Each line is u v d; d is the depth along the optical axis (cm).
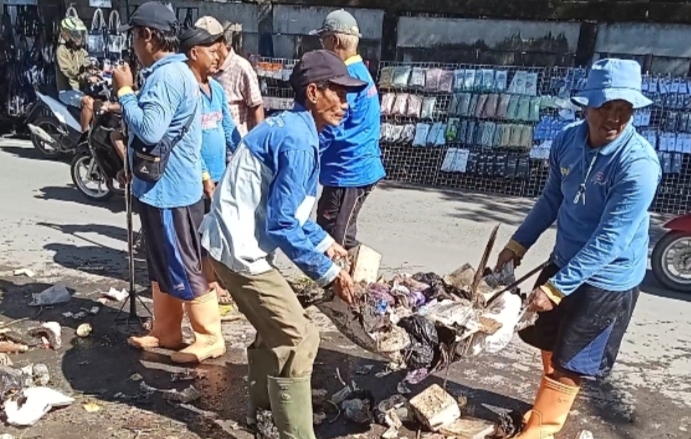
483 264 342
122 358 418
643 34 887
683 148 841
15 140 1116
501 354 440
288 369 313
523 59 939
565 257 328
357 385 397
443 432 350
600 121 294
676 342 472
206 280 408
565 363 323
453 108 928
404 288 347
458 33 959
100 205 756
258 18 1060
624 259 311
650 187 291
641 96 286
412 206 817
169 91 366
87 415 358
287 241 293
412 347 320
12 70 1140
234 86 534
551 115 899
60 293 497
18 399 359
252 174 301
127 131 411
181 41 431
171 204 383
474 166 917
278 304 310
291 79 305
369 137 447
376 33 995
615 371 425
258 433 340
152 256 399
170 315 424
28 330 450
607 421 371
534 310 307
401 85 948
